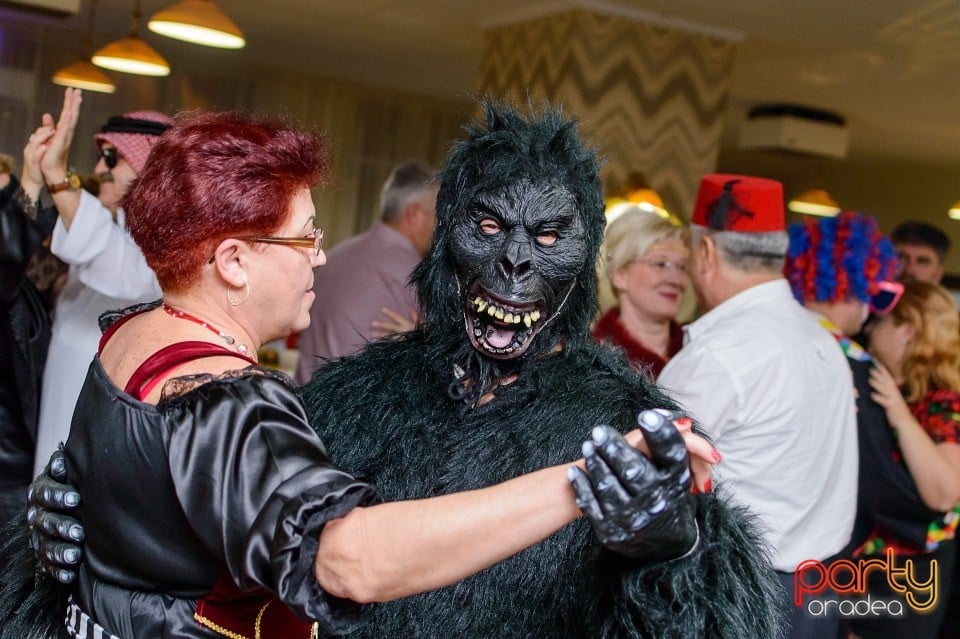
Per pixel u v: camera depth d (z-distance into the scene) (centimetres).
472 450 127
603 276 326
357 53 795
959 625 278
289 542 91
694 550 98
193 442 99
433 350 135
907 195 981
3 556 127
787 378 211
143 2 669
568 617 117
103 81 617
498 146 127
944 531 254
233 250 107
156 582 105
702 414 211
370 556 91
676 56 539
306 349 352
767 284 225
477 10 577
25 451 254
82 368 243
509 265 124
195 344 107
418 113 1036
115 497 105
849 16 493
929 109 700
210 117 112
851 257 256
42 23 816
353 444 134
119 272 235
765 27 532
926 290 270
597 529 88
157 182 107
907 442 243
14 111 837
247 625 107
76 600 111
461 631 119
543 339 130
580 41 519
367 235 355
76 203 232
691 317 510
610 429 87
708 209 229
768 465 210
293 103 973
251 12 681
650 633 100
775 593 114
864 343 301
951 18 477
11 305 252
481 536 90
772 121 768
